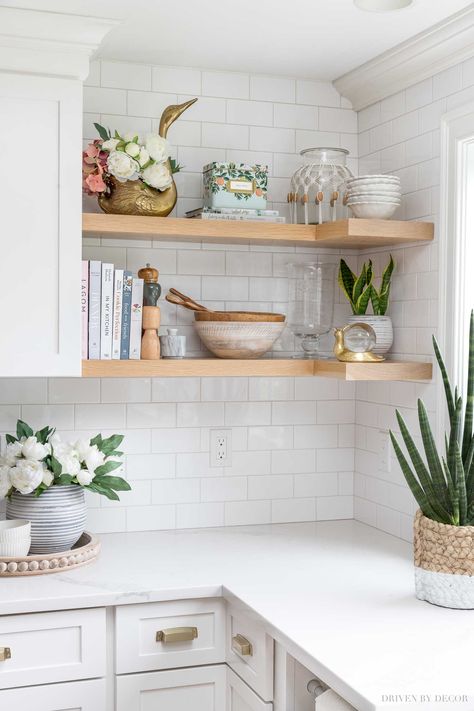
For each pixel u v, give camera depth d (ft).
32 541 7.97
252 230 8.70
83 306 8.23
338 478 10.14
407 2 7.41
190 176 9.52
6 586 7.41
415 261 8.99
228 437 9.75
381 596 7.25
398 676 5.54
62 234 7.82
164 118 8.73
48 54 7.72
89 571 7.89
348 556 8.52
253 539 9.18
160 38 8.49
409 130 9.05
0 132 7.64
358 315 9.21
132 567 8.04
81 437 9.23
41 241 7.77
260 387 9.86
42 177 7.76
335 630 6.40
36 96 7.71
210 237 8.75
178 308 9.46
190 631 7.54
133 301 8.42
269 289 9.84
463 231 8.29
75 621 7.25
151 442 9.47
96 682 7.32
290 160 9.88
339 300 10.12
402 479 9.23
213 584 7.55
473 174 8.31
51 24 7.59
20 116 7.69
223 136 9.62
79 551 7.99
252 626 7.11
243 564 8.20
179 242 9.46
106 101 9.23
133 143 8.30
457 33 7.83
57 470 8.00
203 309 8.96
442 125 8.43
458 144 8.25
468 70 8.09
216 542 9.04
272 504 9.95
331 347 10.03
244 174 8.89
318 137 9.97
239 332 8.68
